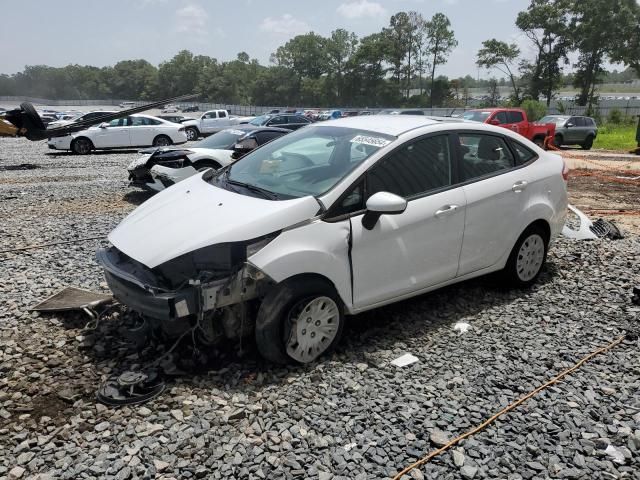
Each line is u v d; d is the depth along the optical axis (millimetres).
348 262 4008
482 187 4836
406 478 2857
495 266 5105
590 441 3174
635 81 168625
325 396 3562
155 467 2881
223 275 3699
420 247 4410
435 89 100250
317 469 2893
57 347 4133
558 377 3861
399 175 4352
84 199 10344
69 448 3021
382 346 4277
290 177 4363
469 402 3535
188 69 159625
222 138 11078
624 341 4441
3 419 3277
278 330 3744
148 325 4004
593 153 23625
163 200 4496
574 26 70812
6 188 11594
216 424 3250
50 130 14258
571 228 7965
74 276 5727
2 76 174750
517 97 77250
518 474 2912
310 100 119562
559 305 5152
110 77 179125
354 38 120438
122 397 3445
